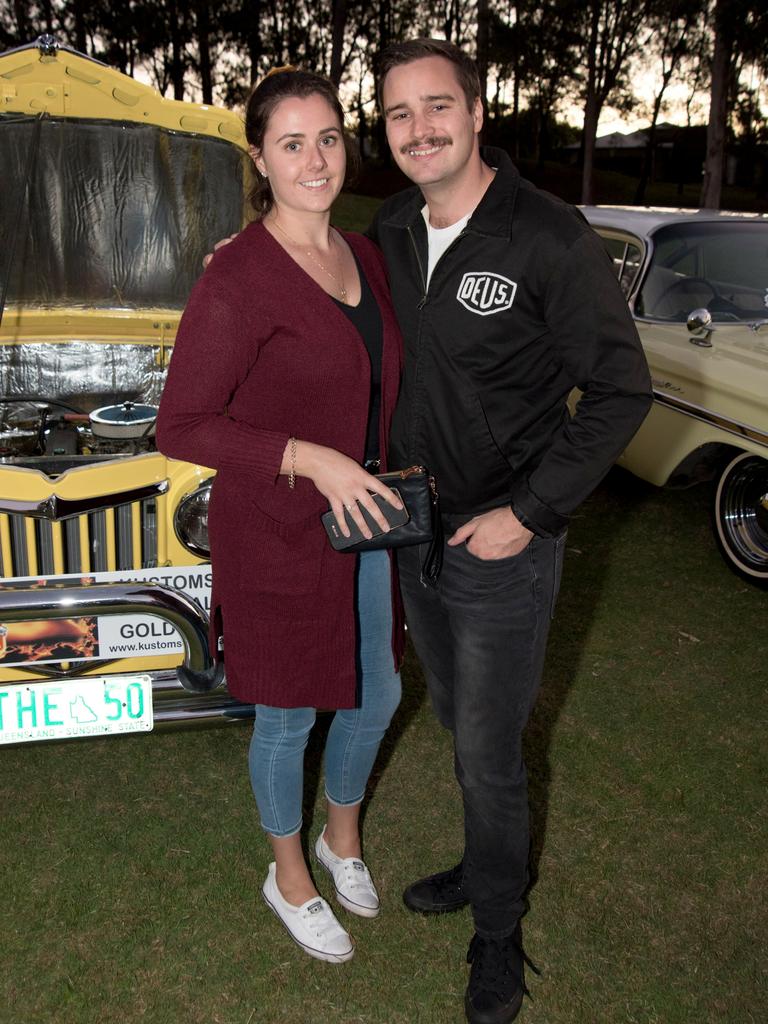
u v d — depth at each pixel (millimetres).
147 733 2418
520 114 41031
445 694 2246
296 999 2102
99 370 3498
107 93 3109
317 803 2723
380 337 1925
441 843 2596
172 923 2287
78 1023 2021
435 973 2193
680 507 5102
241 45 34844
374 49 34219
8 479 2285
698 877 2492
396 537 1835
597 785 2854
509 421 1870
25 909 2307
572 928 2316
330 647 2014
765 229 4949
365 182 33375
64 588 2230
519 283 1753
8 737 2350
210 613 2240
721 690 3395
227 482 1942
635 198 36781
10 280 3422
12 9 34875
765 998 2137
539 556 1927
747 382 3955
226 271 1776
